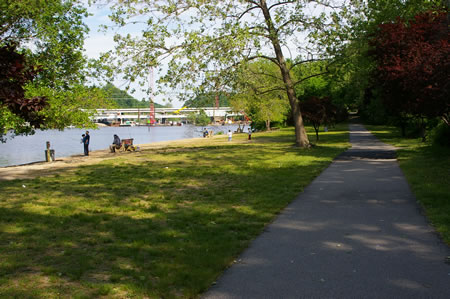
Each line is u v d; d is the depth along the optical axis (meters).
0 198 10.61
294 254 5.54
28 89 22.70
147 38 20.94
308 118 32.94
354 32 22.48
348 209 8.22
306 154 21.23
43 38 23.58
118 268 5.14
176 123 166.25
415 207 8.19
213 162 19.03
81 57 25.58
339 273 4.80
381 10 29.05
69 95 25.62
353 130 52.56
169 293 4.27
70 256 5.68
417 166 14.08
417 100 15.66
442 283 4.43
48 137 72.81
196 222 7.58
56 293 4.36
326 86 76.62
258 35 21.11
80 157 27.25
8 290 4.43
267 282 4.59
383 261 5.17
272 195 9.96
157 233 6.80
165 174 15.04
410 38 17.62
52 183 13.54
